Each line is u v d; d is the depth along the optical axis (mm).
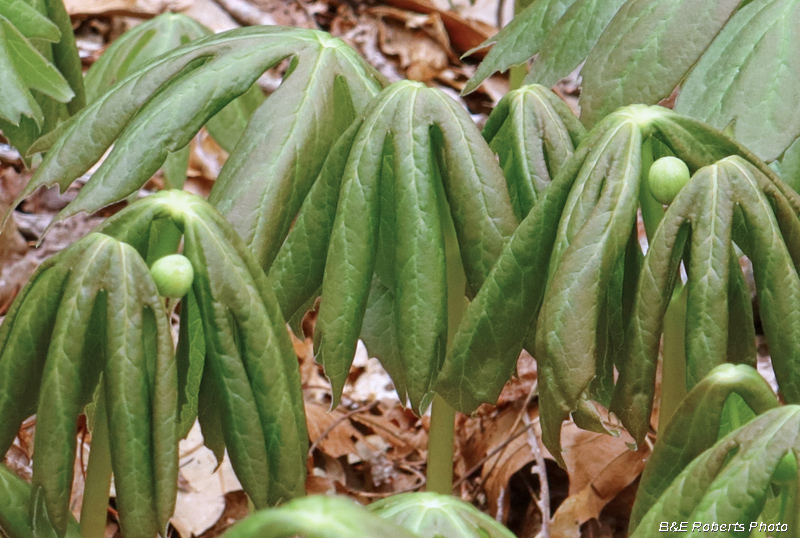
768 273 754
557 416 754
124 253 741
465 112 803
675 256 761
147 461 746
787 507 725
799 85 806
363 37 2365
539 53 867
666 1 821
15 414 760
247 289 758
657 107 776
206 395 792
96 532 793
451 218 816
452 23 2395
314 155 836
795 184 868
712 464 717
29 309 750
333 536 644
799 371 758
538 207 777
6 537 774
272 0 2354
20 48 887
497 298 782
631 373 761
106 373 740
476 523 724
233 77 840
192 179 1906
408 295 796
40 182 832
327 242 826
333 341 799
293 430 769
